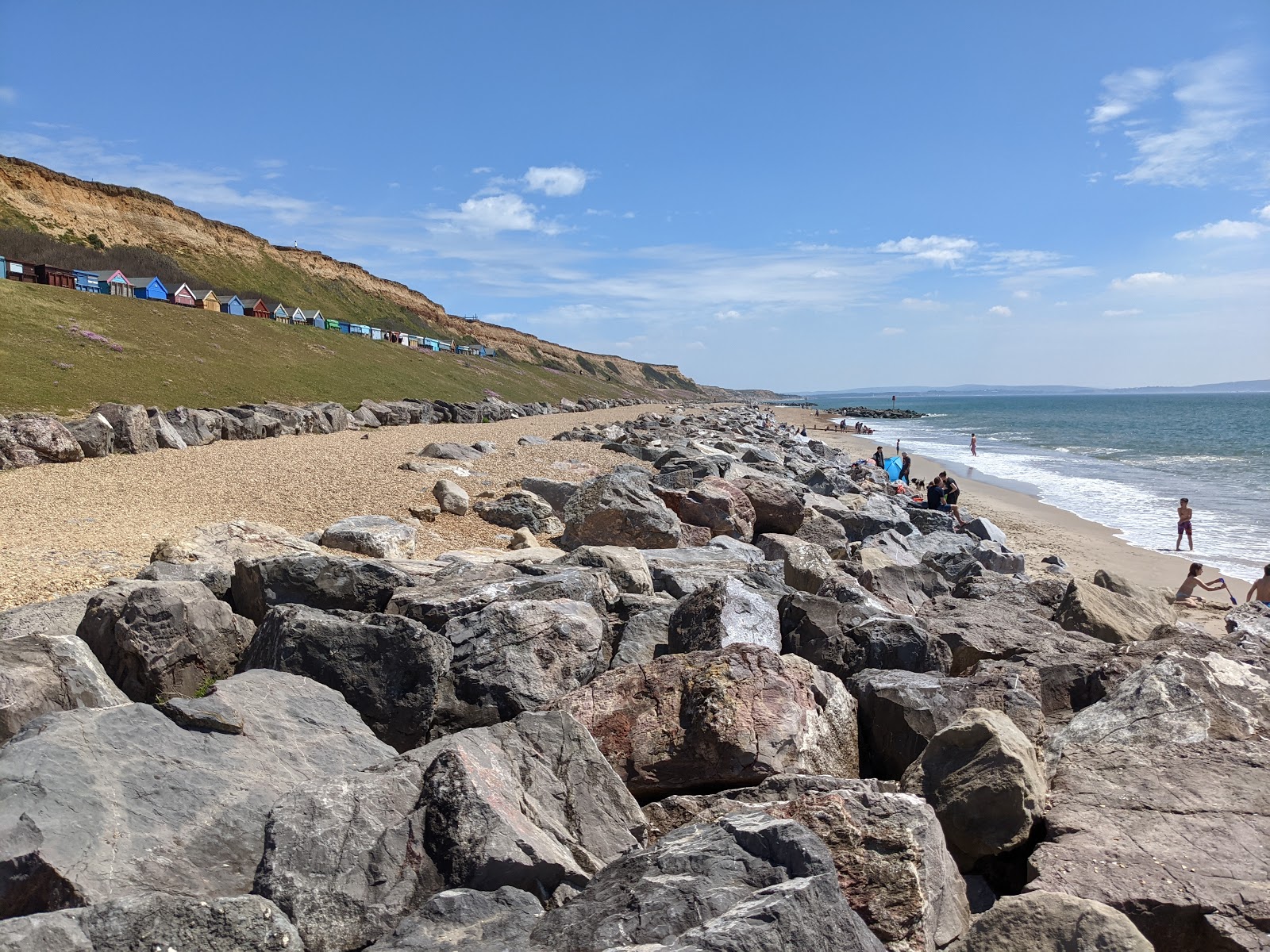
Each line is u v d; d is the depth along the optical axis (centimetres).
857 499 2392
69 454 2083
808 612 883
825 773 641
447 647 717
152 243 9031
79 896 383
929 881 459
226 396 3975
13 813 411
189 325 5259
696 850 436
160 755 487
